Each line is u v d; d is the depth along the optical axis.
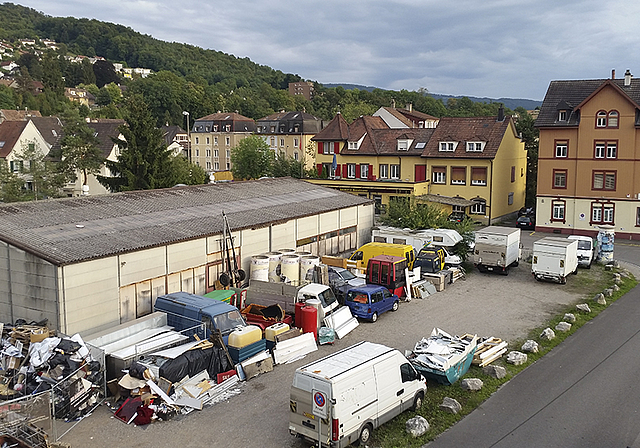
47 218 22.92
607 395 16.72
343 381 13.03
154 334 18.61
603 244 35.56
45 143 64.19
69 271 18.81
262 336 19.88
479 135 51.66
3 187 49.97
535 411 15.72
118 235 22.12
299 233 30.75
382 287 24.67
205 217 26.75
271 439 14.10
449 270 30.81
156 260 22.16
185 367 16.48
